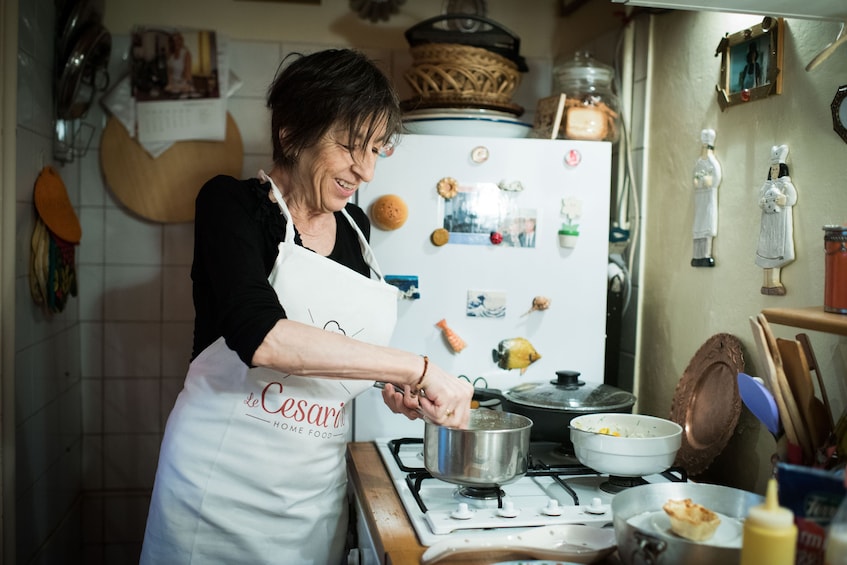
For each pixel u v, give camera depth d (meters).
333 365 1.14
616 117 1.96
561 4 2.36
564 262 1.84
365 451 1.72
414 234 1.79
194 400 1.38
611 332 2.01
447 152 1.79
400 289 1.79
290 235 1.32
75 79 1.98
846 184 1.27
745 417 1.54
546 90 2.37
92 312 2.30
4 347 1.70
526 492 1.42
